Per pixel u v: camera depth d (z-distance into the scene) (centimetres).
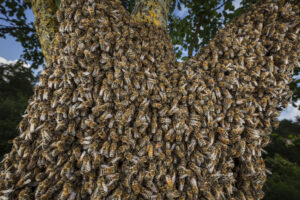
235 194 23
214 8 52
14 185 20
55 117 21
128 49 22
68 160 20
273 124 26
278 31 24
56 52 23
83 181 19
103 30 22
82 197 19
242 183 24
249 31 24
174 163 21
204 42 61
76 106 21
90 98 21
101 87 21
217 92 22
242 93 23
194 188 19
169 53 27
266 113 25
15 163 21
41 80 22
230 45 24
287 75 25
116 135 20
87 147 20
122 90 21
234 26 26
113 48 22
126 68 21
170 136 21
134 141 20
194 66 24
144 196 19
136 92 21
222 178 21
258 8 26
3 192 19
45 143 20
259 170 23
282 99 26
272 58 24
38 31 30
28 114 22
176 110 21
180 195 20
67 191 18
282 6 25
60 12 23
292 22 24
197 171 20
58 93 21
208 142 21
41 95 22
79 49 21
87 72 21
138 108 21
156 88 22
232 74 22
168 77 24
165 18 30
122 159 20
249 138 23
